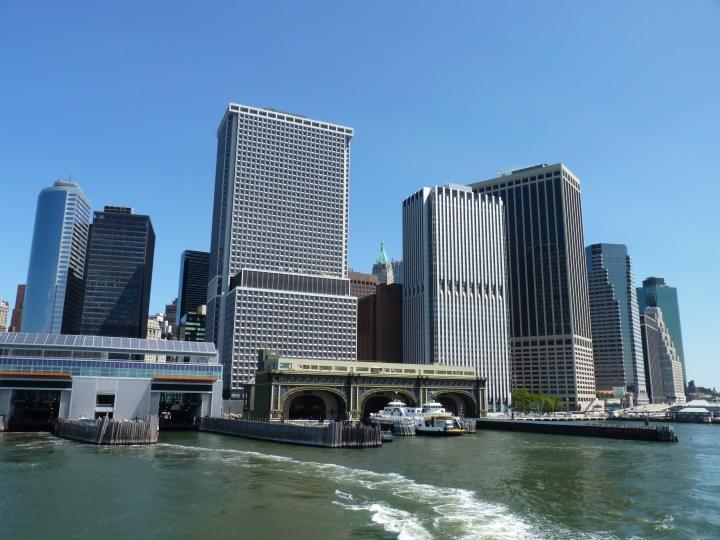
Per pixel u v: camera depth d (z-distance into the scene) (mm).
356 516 53031
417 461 90562
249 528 49156
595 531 48062
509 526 49500
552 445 121125
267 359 192250
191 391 159375
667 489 66688
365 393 187250
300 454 99125
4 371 143250
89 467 81250
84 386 148375
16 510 55250
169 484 68438
